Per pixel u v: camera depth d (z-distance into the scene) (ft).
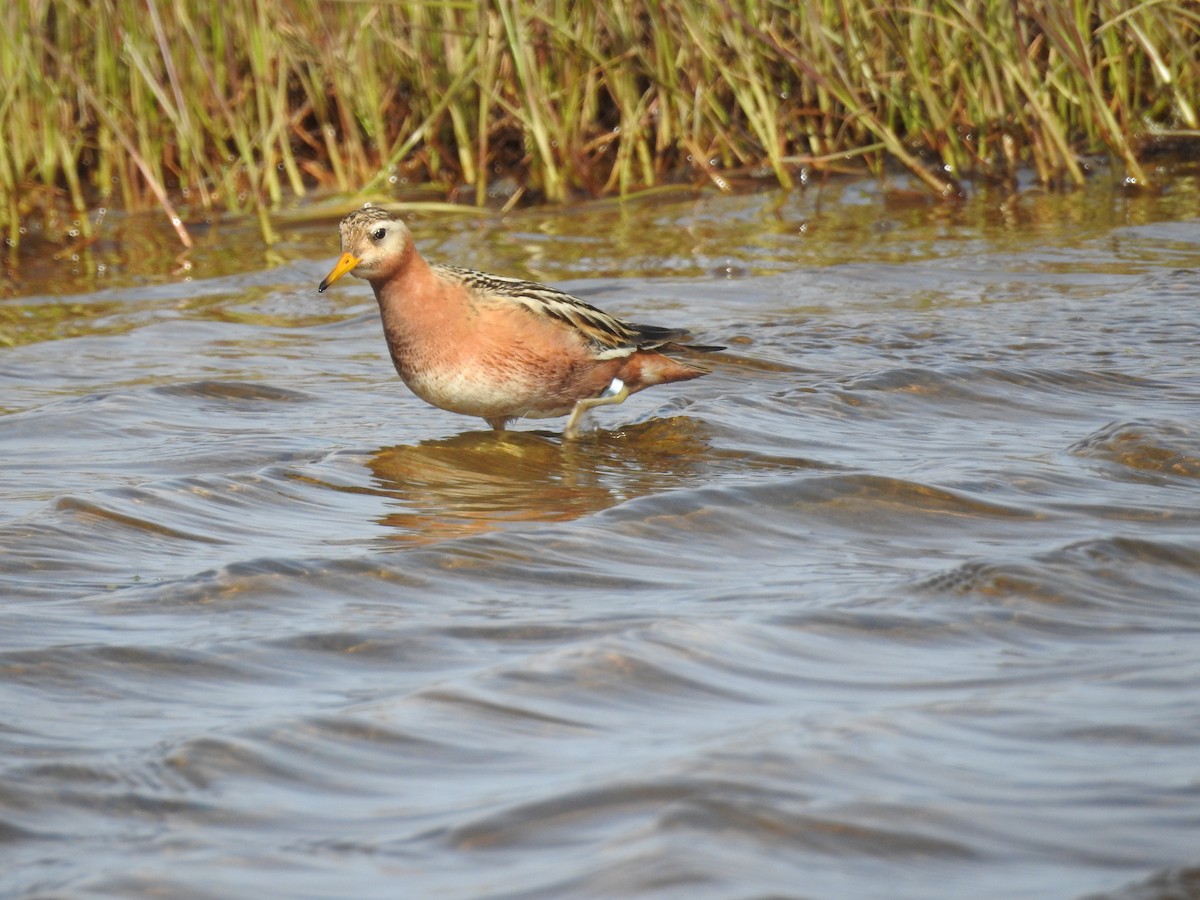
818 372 45.68
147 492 33.37
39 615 26.03
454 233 71.51
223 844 17.85
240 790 19.29
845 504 32.68
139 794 19.17
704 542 30.55
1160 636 24.66
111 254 68.54
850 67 79.41
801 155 80.89
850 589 27.02
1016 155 78.43
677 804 18.08
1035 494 33.27
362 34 78.64
